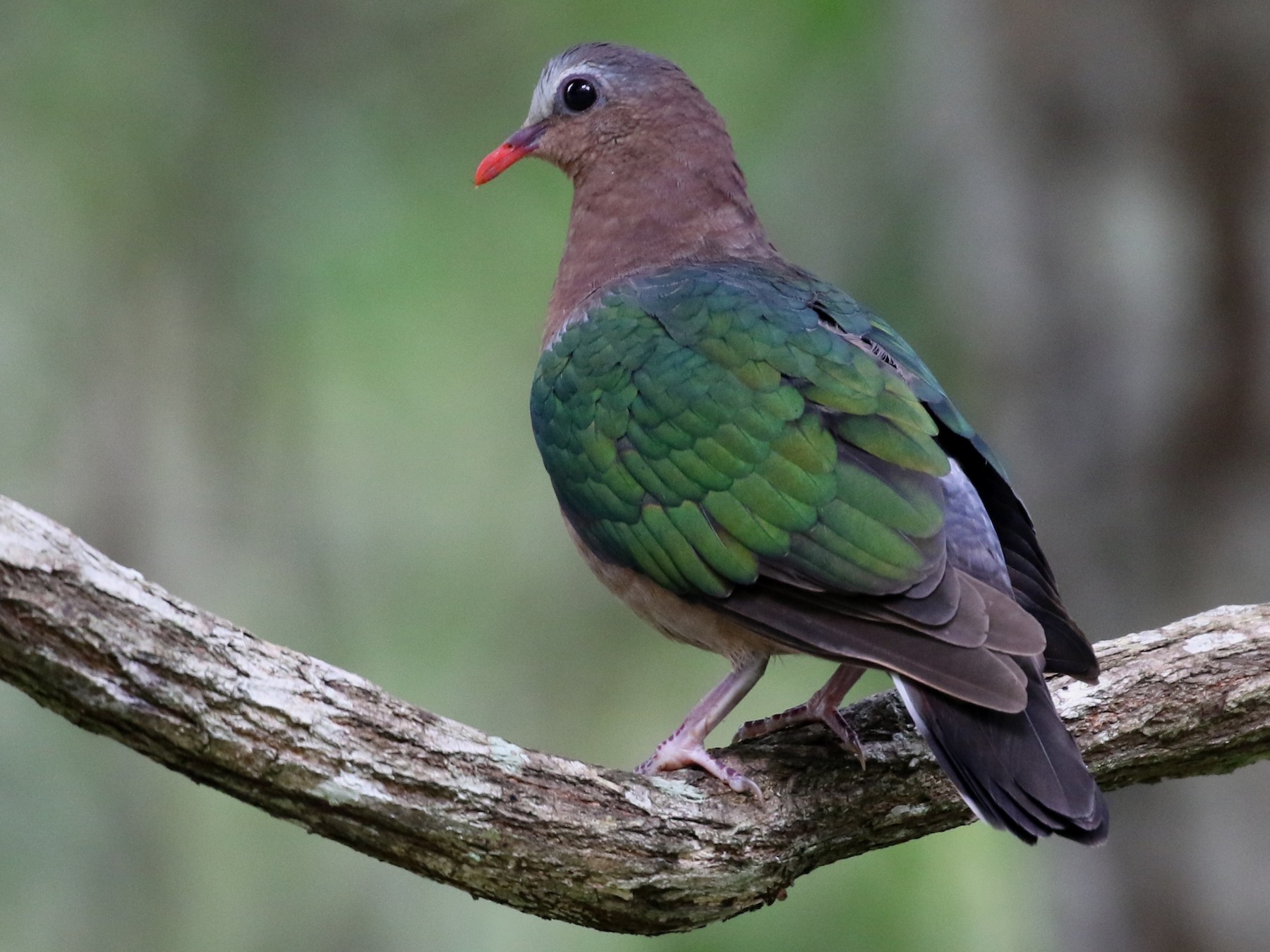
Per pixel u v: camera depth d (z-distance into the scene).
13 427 14.80
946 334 14.24
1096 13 12.02
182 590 14.93
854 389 8.59
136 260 14.84
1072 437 12.19
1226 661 8.68
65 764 13.42
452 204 15.15
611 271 10.47
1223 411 11.76
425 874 7.62
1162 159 11.93
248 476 15.13
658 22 14.71
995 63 12.41
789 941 12.53
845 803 8.29
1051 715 7.50
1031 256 12.32
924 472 8.29
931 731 7.50
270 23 14.98
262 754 7.17
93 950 13.32
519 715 15.09
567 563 15.66
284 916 14.10
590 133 10.56
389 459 15.73
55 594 6.80
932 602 7.78
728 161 10.58
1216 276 11.77
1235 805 11.69
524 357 15.54
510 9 15.38
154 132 14.69
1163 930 11.87
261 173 14.91
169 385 14.99
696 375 8.83
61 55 14.42
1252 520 11.69
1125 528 12.01
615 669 15.25
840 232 14.67
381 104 15.31
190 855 14.00
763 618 8.27
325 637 15.11
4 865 13.12
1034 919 12.73
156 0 14.66
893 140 14.51
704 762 8.26
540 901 7.75
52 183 14.55
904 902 12.80
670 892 7.85
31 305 14.79
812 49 14.19
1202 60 11.75
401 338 15.19
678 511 8.62
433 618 15.43
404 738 7.40
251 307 14.91
